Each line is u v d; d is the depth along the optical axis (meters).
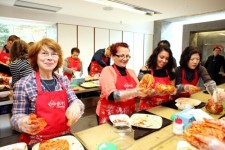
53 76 1.29
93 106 3.42
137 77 1.78
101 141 1.03
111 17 5.08
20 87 1.12
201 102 1.70
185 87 1.71
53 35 4.82
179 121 1.11
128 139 1.04
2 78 2.36
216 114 1.42
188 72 1.98
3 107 2.32
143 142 1.02
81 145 0.95
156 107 1.62
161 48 1.77
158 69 1.84
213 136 0.71
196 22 5.98
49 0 3.50
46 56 1.13
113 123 1.20
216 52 4.45
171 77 1.90
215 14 4.80
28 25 4.62
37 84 1.16
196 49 1.90
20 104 1.11
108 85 1.48
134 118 1.32
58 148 0.87
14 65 1.94
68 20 4.79
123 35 5.91
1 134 2.23
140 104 1.84
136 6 3.93
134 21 5.77
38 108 1.11
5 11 3.93
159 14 4.76
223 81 4.51
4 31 4.30
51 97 1.14
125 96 1.36
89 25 5.18
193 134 0.75
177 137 1.08
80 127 2.99
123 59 1.56
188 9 4.24
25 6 3.97
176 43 6.75
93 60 3.47
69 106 1.22
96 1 3.54
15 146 0.91
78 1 3.54
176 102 1.68
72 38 4.91
